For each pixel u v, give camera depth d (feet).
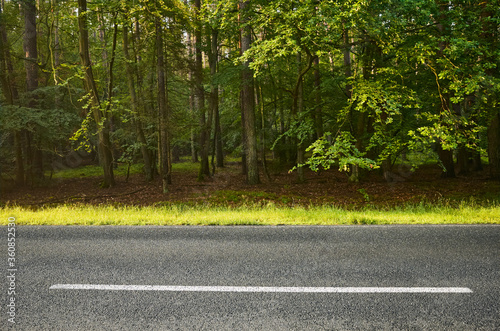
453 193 43.65
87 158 106.83
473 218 24.13
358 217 24.82
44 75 63.31
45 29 71.00
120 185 61.11
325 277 13.53
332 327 9.91
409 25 31.30
